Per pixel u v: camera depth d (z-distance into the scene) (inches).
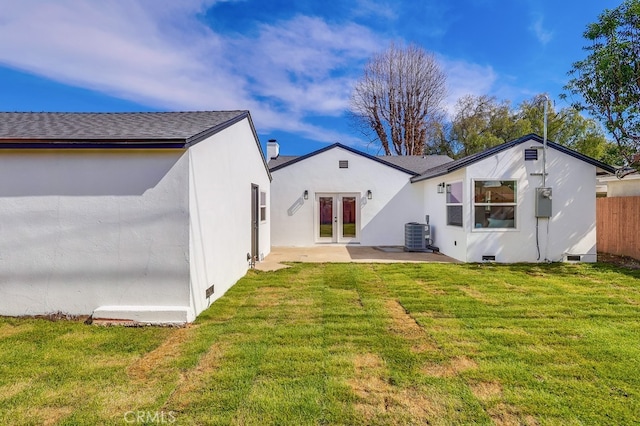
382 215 494.3
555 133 821.9
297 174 492.1
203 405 98.2
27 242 175.2
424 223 481.4
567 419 90.9
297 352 132.6
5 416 93.4
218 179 218.5
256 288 238.5
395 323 165.3
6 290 176.2
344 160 493.7
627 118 292.2
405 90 929.5
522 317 173.6
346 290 230.7
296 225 491.2
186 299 172.4
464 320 169.3
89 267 174.2
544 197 328.2
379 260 362.6
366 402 99.4
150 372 117.7
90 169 173.6
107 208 173.6
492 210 337.1
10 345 141.5
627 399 99.2
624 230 360.5
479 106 1025.5
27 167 174.6
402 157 646.5
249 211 308.0
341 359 126.7
